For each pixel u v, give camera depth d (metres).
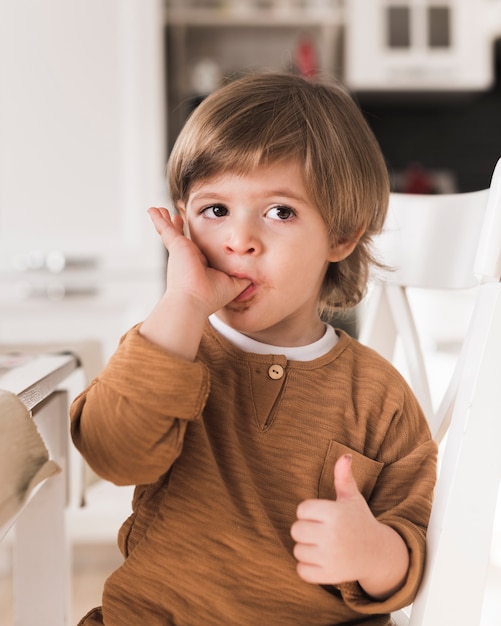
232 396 0.72
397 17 2.94
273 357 0.74
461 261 0.94
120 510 2.18
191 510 0.68
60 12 2.28
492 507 0.62
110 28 2.29
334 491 0.70
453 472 0.62
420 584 0.63
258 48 3.16
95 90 2.29
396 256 1.00
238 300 0.71
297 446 0.71
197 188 0.74
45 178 2.28
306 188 0.73
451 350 2.43
